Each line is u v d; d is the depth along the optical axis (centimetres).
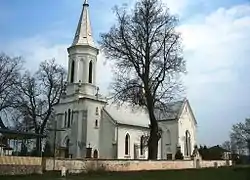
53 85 5844
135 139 6291
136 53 3856
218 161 5491
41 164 3153
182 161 4275
